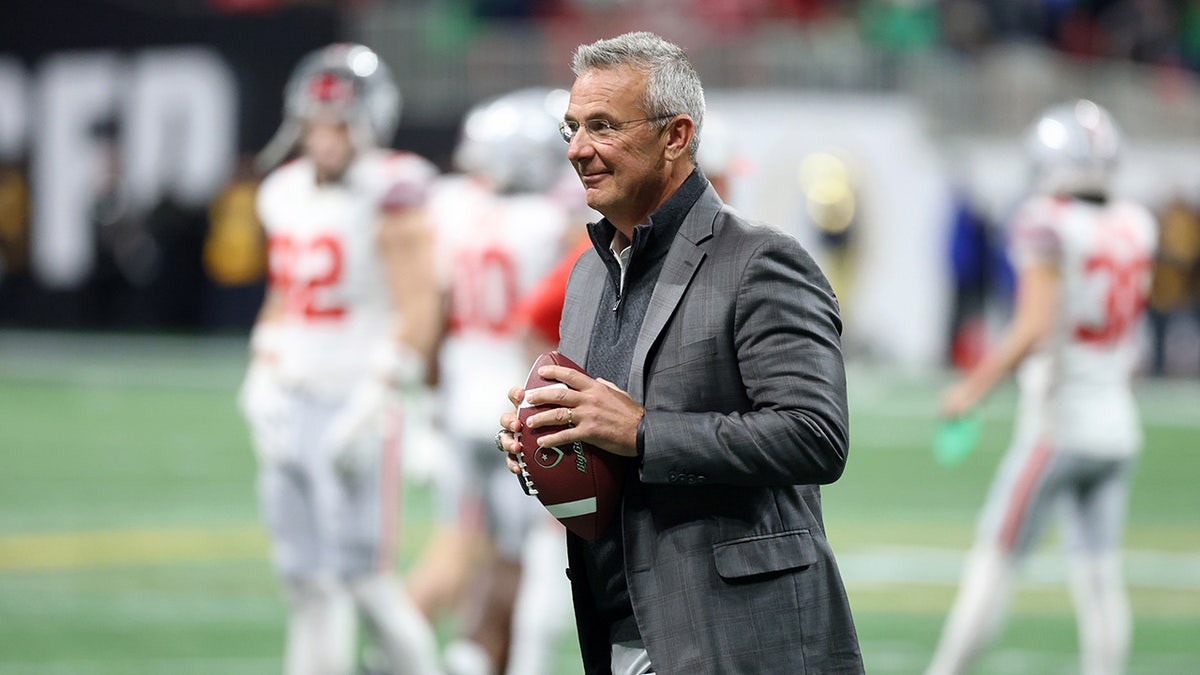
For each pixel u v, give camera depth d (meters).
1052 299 21.44
